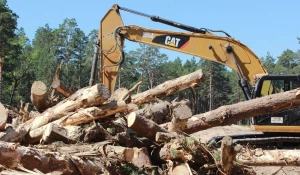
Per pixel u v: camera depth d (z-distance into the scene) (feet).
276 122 41.45
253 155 24.39
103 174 21.11
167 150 22.45
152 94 35.32
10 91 158.20
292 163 24.09
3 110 23.43
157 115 31.19
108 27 44.65
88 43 223.10
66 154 20.72
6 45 139.95
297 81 41.78
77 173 20.70
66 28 230.89
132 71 236.43
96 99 25.62
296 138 40.75
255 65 43.62
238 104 30.27
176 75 249.14
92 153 22.25
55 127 24.61
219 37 44.16
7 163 18.49
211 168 22.75
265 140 40.52
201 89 216.95
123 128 26.61
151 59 233.55
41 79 188.96
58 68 38.65
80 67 221.25
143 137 25.52
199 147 22.06
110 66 43.62
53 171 19.45
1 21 140.15
